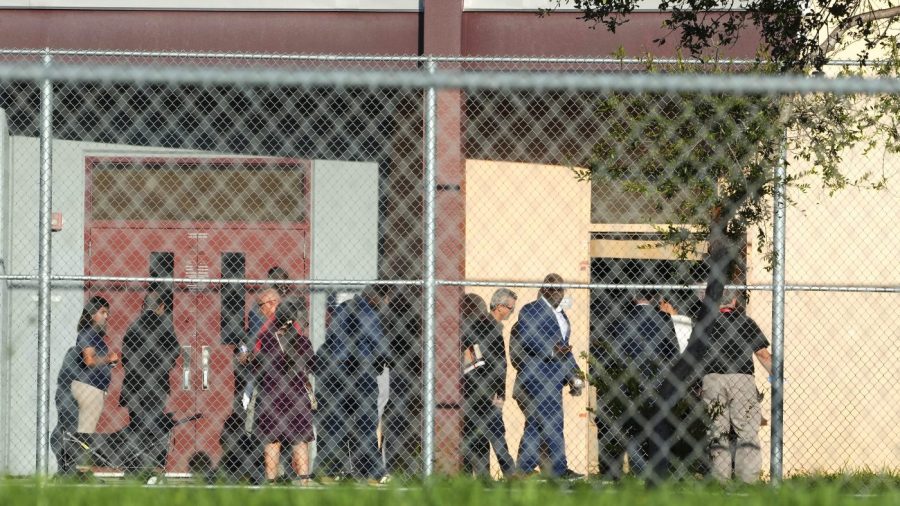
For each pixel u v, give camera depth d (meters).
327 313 35.53
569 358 32.94
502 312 34.28
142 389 35.12
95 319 34.19
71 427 33.84
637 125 29.42
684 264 32.91
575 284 31.00
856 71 32.97
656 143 29.55
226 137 37.81
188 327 37.47
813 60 31.25
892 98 29.88
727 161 29.23
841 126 30.02
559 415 32.75
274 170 37.72
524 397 32.84
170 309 36.19
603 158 30.09
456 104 33.72
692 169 29.28
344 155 37.09
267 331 32.69
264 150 37.72
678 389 29.52
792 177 29.94
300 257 37.53
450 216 33.56
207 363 37.25
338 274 37.34
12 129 37.84
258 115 37.66
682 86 19.19
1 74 18.41
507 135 37.97
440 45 37.06
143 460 34.56
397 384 34.12
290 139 37.47
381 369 33.47
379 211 36.78
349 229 37.31
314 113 37.22
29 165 37.91
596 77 19.14
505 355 34.31
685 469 28.38
